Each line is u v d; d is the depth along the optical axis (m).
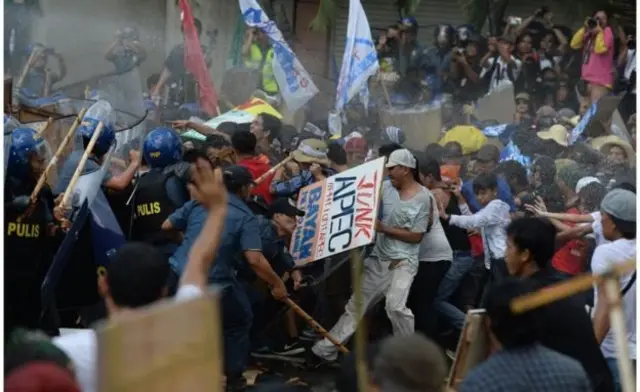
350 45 9.73
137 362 2.78
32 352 3.42
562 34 15.16
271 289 6.63
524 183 8.55
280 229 7.36
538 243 5.00
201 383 2.88
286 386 4.02
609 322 4.89
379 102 13.31
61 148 5.84
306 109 12.98
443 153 9.37
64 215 5.66
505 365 3.75
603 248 5.29
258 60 13.66
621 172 9.48
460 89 14.73
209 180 3.91
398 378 3.46
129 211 6.68
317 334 7.80
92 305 5.94
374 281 7.39
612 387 4.46
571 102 14.75
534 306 3.79
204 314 2.90
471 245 8.06
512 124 12.20
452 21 17.48
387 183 7.46
